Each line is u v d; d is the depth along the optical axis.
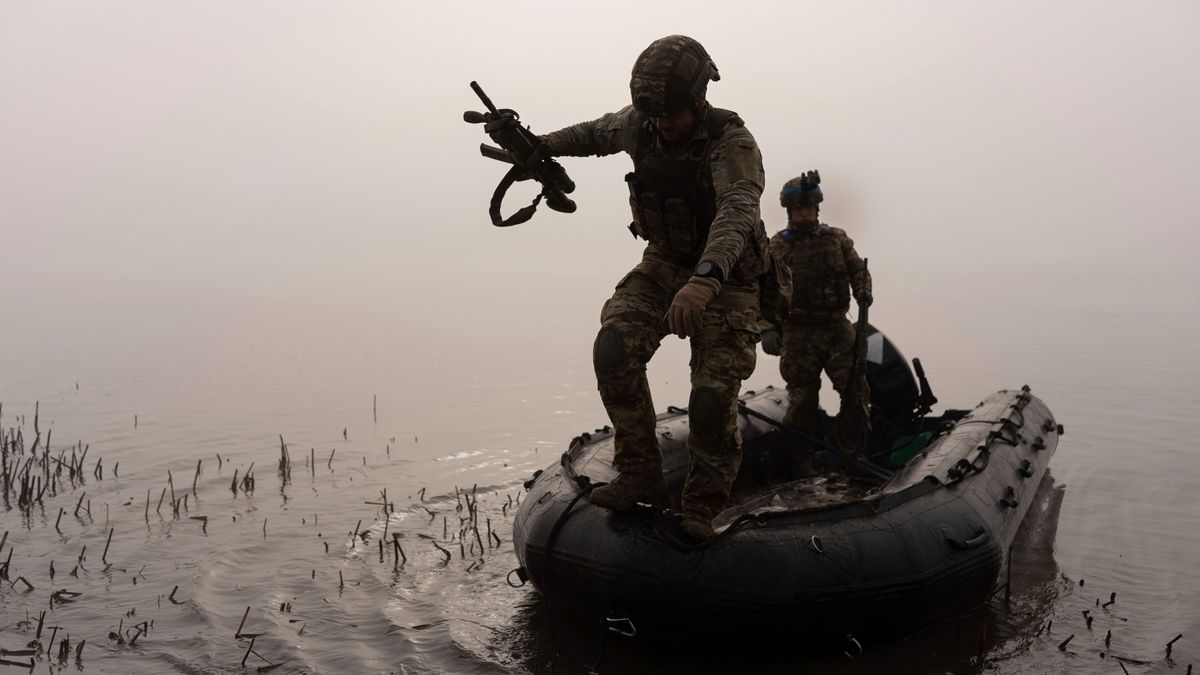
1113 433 8.08
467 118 4.10
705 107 3.90
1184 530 5.57
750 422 6.44
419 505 6.05
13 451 7.21
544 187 4.29
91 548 5.21
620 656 4.04
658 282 4.12
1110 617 4.38
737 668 3.93
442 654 4.02
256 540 5.36
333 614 4.41
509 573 4.59
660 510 4.09
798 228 6.68
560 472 4.69
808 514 4.06
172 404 9.45
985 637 4.18
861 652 3.96
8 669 3.80
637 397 4.09
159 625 4.25
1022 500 5.02
